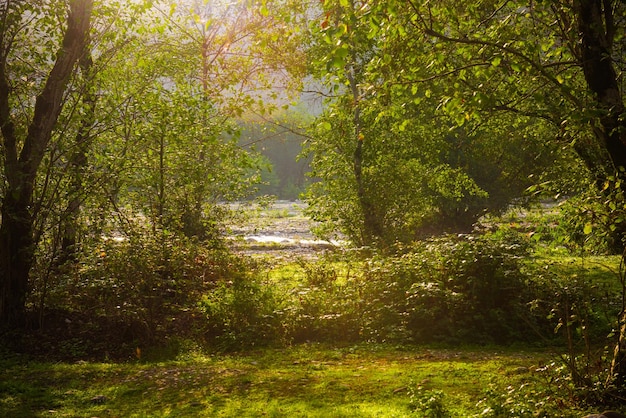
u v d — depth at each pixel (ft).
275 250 106.83
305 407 30.68
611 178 27.50
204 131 57.52
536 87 37.81
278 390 33.91
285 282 62.44
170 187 62.49
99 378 37.55
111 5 50.85
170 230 59.36
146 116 52.47
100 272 48.49
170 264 52.95
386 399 31.48
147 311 48.11
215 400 32.53
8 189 46.34
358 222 86.43
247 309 48.67
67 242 56.65
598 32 29.43
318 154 87.35
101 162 51.75
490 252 49.75
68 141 48.75
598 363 28.94
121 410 31.48
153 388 35.12
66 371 39.11
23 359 42.93
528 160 113.09
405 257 53.88
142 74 57.21
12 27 48.55
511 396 29.07
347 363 40.65
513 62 30.45
